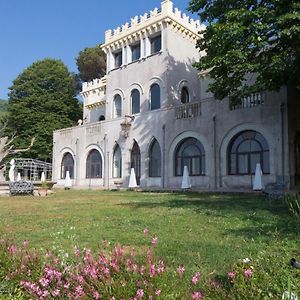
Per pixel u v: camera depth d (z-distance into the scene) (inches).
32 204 705.0
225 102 1034.7
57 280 164.6
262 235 335.9
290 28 649.6
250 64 745.6
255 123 960.3
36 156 1988.2
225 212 496.1
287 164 885.2
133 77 1434.5
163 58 1336.1
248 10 743.7
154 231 370.3
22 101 2031.3
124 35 1469.0
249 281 158.7
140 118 1309.1
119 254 163.5
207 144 1069.8
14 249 205.9
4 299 164.9
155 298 136.6
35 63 2123.5
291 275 174.1
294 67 692.7
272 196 699.4
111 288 140.1
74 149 1552.7
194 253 273.7
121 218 466.3
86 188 1441.9
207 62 850.8
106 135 1428.4
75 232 370.6
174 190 1072.2
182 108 1158.3
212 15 845.8
